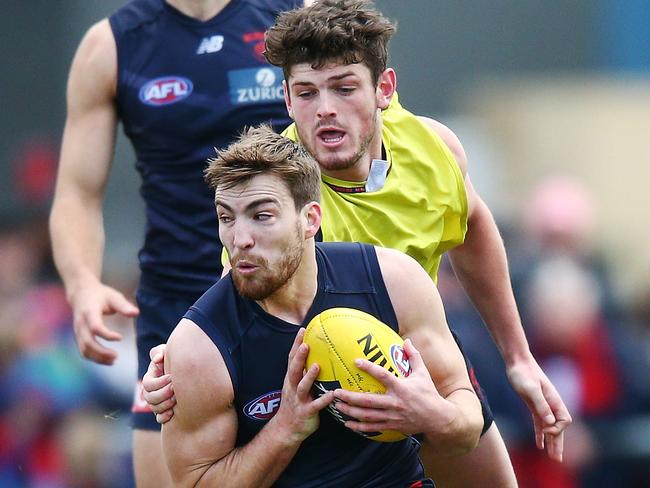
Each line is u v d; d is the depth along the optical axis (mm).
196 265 21312
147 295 21812
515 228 36531
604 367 30078
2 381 31875
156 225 21562
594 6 44625
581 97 44312
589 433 29828
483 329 28891
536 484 29141
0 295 35344
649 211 44094
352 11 16625
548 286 30859
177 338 15828
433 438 15859
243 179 15195
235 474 15867
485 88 43469
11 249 36562
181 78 21281
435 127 18359
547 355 30312
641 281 37906
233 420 16031
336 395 15383
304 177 15414
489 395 28578
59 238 21875
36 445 31328
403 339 16125
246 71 21328
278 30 16812
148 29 21516
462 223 18281
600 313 30844
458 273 20109
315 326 15594
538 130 44062
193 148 21250
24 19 36719
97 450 31062
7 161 37562
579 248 32469
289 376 15609
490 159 43344
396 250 16797
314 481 16312
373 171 17516
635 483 29875
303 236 15492
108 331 21141
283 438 15648
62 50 36969
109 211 37875
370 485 16484
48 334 32969
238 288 15484
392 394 15320
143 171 21734
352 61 16562
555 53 44375
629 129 44312
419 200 17688
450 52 43281
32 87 37156
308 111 16734
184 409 15836
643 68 45406
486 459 19266
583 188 42531
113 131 22000
